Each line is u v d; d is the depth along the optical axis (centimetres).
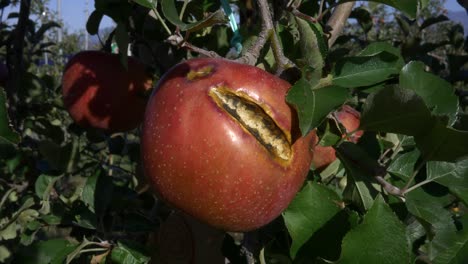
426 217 31
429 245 30
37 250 41
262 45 30
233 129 26
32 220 50
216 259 41
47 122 68
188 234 41
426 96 32
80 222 42
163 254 41
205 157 26
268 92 28
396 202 34
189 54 48
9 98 65
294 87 27
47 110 71
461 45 71
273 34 30
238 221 28
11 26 91
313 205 31
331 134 32
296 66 30
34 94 69
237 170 26
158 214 48
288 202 29
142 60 50
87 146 70
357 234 28
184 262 41
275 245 36
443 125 28
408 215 34
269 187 28
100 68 46
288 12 36
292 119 28
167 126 27
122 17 43
